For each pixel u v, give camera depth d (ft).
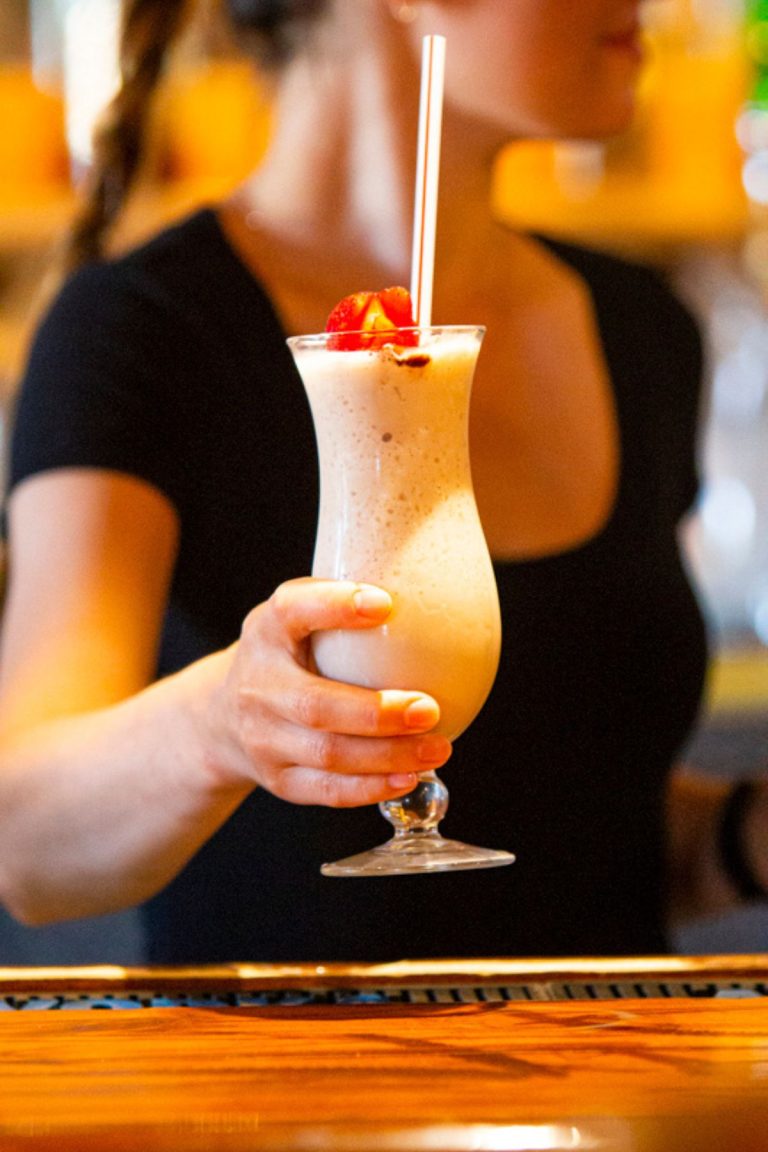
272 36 5.05
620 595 4.99
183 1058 3.58
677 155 9.05
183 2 5.28
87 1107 3.38
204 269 4.87
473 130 4.93
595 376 5.23
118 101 5.33
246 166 8.55
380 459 3.83
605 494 5.11
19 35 9.25
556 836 4.91
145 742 4.11
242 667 3.78
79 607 4.54
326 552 3.89
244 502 4.83
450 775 4.86
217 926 4.90
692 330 5.54
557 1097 3.39
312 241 5.02
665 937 5.12
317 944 4.83
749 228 9.10
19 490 4.71
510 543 4.99
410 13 4.80
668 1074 3.48
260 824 4.82
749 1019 3.74
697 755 8.70
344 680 3.77
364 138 4.98
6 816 4.36
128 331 4.74
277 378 4.87
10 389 9.06
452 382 3.87
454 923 4.84
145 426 4.70
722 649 9.52
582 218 9.08
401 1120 3.31
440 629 3.79
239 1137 3.28
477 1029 3.70
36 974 3.98
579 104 4.78
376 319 3.85
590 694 4.93
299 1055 3.59
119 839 4.25
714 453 9.77
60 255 5.38
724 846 5.20
